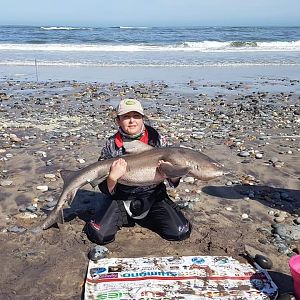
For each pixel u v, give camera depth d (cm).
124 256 238
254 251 239
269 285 209
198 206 303
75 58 1308
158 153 233
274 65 1206
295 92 803
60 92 784
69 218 280
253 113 616
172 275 216
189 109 643
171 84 883
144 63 1209
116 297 199
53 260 234
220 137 480
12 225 273
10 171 369
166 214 253
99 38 2302
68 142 457
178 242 253
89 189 329
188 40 2217
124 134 247
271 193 327
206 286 208
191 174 232
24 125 536
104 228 248
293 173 369
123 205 258
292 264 198
